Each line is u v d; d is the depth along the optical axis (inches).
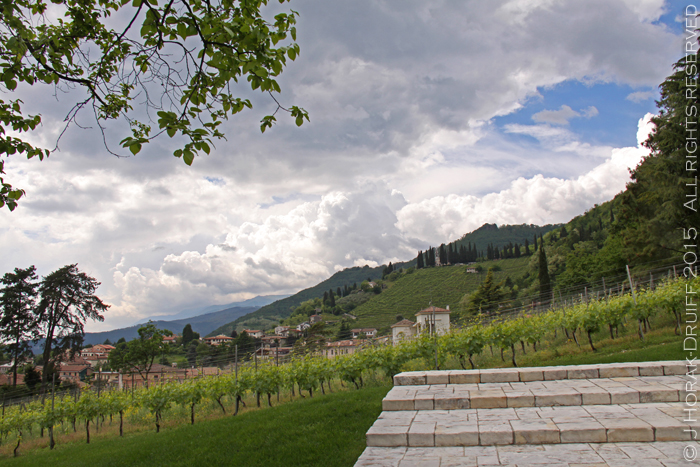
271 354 752.3
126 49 240.5
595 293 786.2
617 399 238.4
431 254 6515.8
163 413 709.3
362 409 339.0
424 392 276.5
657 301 566.3
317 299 6446.9
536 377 291.3
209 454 289.3
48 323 1625.2
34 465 398.6
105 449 418.9
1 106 246.1
